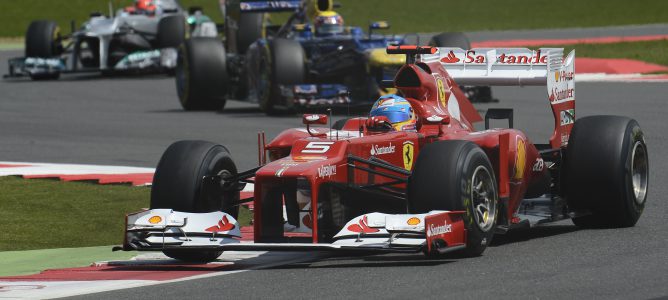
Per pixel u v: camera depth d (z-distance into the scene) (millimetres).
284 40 66188
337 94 65188
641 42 117500
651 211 34250
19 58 97438
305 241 26328
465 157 26031
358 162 27094
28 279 26422
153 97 82375
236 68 72125
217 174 27828
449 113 30500
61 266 29281
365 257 27453
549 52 31438
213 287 24219
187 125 63781
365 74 66312
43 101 79812
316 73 67250
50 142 58375
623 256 26688
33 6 181500
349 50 66750
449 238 25297
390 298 22406
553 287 23141
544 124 60375
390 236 24906
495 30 156750
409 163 28750
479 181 26734
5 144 58000
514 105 70500
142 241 26531
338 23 69625
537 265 25656
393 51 30641
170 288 24266
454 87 31172
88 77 102125
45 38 96875
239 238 26938
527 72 32750
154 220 26531
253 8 71750
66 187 43500
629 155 30703
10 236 34938
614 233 30359
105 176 45812
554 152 31641
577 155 30781
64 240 34469
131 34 97562
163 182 27359
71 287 24766
